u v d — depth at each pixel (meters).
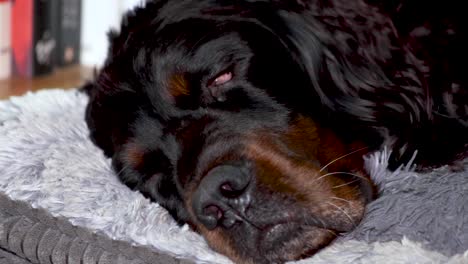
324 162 1.23
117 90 1.29
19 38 2.12
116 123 1.29
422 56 1.30
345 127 1.29
